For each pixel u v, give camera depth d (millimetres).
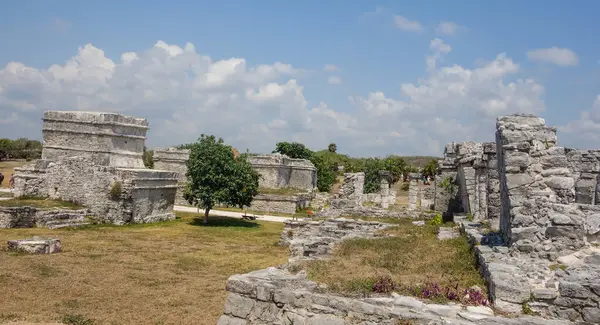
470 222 18797
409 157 123062
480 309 8273
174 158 51375
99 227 31000
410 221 24484
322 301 8750
